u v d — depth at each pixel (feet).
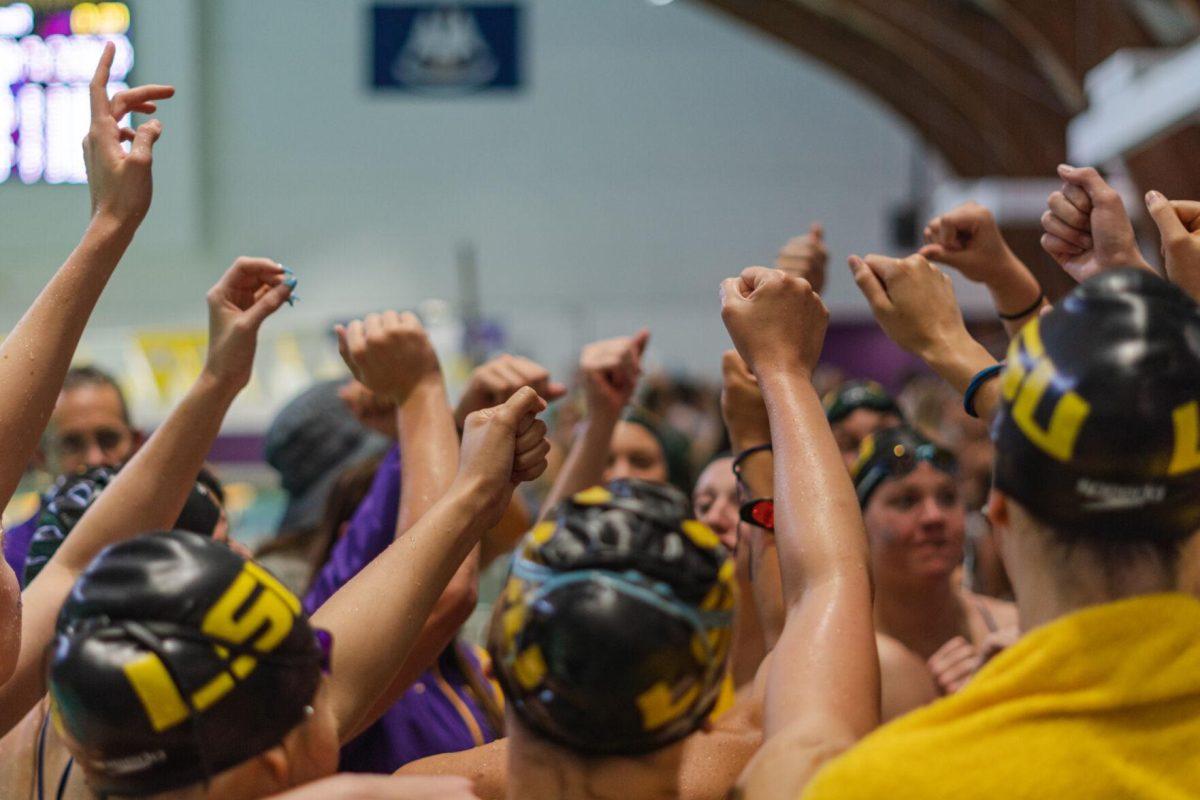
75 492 9.54
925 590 12.59
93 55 70.79
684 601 5.52
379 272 75.51
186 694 5.24
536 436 7.20
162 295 75.46
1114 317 5.27
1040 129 59.00
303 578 14.19
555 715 5.54
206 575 5.42
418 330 9.17
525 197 75.61
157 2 71.82
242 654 5.37
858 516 6.50
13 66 70.03
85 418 15.08
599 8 75.51
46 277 71.92
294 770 5.62
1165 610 5.25
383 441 16.96
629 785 5.66
